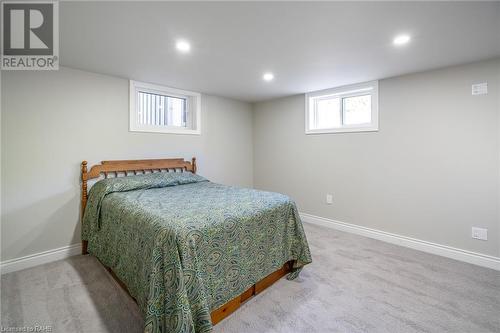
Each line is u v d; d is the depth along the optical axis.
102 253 2.24
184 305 1.27
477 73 2.38
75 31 1.79
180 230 1.43
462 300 1.84
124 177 2.70
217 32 1.83
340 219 3.46
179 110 3.66
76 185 2.65
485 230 2.38
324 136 3.59
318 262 2.46
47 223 2.48
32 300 1.85
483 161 2.38
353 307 1.77
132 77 2.93
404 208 2.88
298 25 1.73
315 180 3.72
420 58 2.33
